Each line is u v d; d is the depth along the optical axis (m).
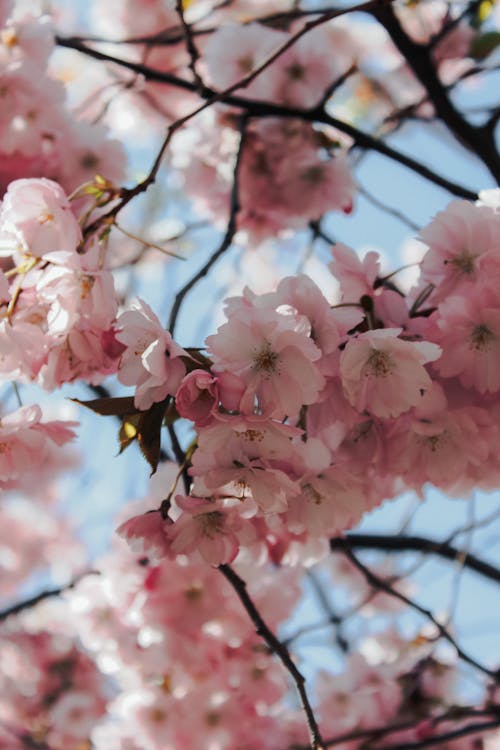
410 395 0.79
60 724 1.57
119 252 1.74
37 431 0.84
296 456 0.82
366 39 1.58
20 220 0.81
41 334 0.80
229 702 1.13
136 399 0.77
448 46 1.37
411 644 1.42
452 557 1.35
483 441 0.83
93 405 0.77
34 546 2.08
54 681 1.61
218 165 1.30
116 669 1.14
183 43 1.39
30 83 1.10
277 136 1.23
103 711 1.59
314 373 0.77
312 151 1.23
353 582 1.74
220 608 1.07
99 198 0.84
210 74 1.22
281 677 1.12
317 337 0.80
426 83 1.10
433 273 0.83
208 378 0.76
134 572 1.07
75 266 0.79
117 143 1.12
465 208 0.83
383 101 1.58
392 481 0.88
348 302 0.83
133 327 0.78
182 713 1.15
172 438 0.86
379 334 0.79
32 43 1.12
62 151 1.11
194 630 1.06
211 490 0.80
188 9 1.50
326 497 0.83
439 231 0.83
